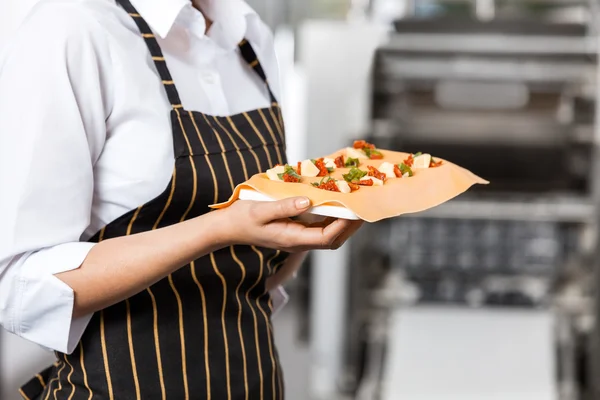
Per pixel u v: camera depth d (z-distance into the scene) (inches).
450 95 130.9
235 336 55.7
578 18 148.8
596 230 129.5
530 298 137.3
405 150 135.3
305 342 168.1
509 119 130.8
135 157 52.1
